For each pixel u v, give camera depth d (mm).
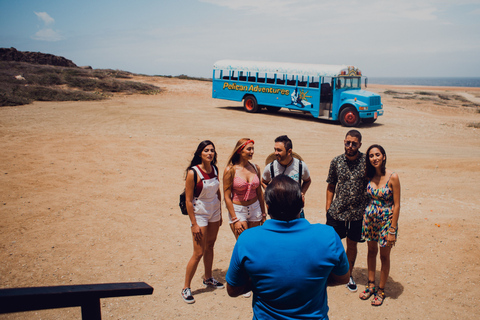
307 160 11102
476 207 7004
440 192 7973
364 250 5625
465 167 10000
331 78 18250
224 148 12242
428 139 15383
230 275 2053
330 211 4363
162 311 4043
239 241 2006
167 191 8133
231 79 22266
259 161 10633
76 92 24578
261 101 21031
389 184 3953
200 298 4312
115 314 3959
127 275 4746
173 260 5215
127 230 6133
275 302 1942
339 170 4223
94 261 5070
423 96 42594
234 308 4137
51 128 14117
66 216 6594
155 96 27984
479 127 18578
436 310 4078
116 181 8641
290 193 1988
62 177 8711
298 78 19453
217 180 4301
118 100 24531
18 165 9406
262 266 1908
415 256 5258
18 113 17047
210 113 20391
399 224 6309
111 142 12344
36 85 26734
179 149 11875
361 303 4234
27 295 1540
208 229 4402
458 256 5188
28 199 7289
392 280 4703
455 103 35375
